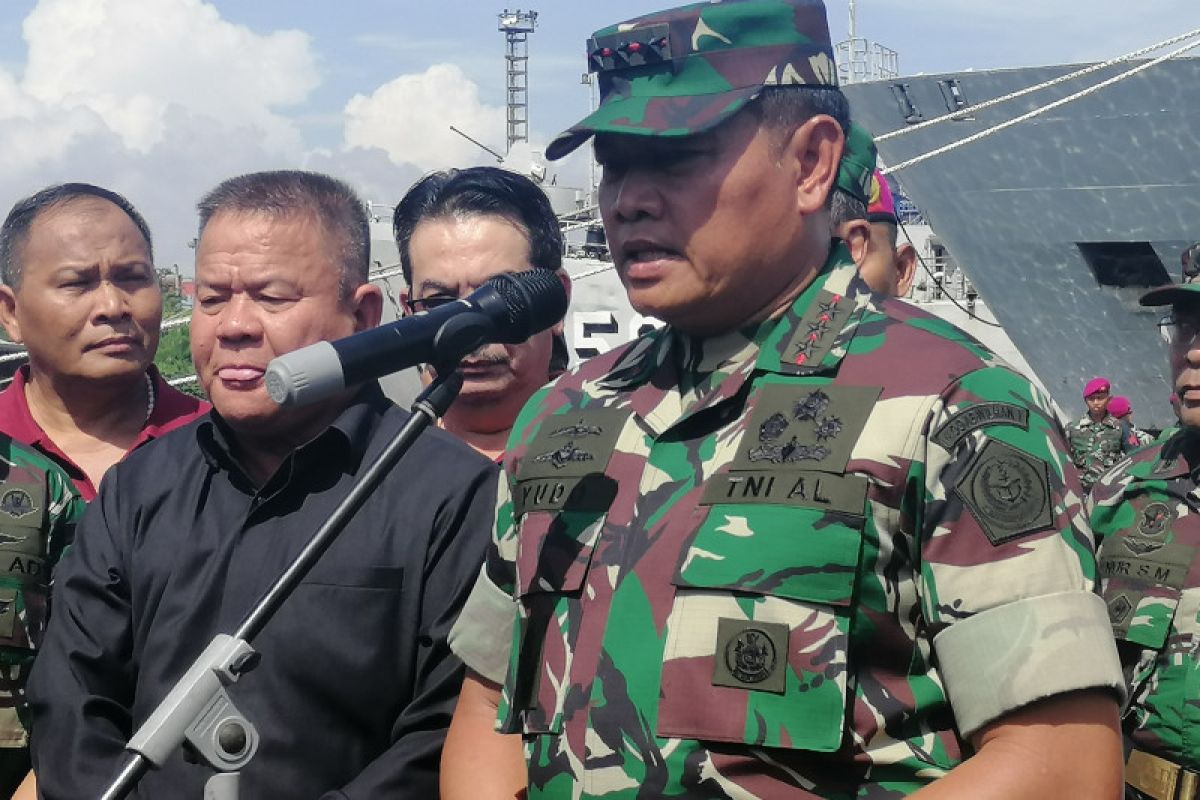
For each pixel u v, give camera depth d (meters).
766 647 1.94
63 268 4.04
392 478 2.91
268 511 2.89
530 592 2.22
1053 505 1.95
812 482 1.99
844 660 1.93
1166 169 13.40
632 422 2.25
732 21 2.13
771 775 1.94
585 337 13.68
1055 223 13.98
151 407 4.27
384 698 2.83
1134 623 4.27
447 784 2.41
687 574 2.01
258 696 2.77
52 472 3.55
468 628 2.46
